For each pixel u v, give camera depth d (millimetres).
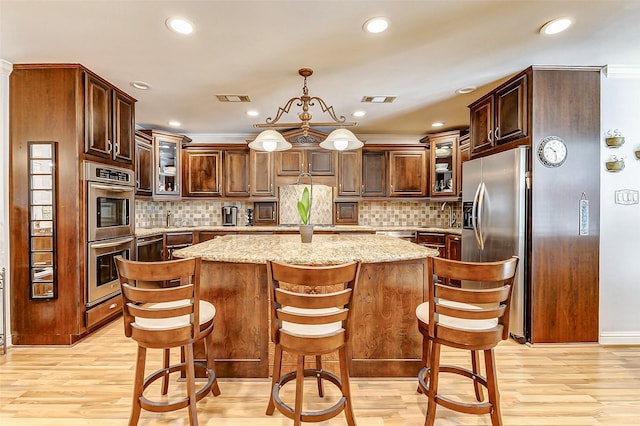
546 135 2643
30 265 2596
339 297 1436
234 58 2514
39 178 2607
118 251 3074
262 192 4852
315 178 4852
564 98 2648
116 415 1773
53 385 2059
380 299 2146
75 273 2605
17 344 2623
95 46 2322
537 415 1784
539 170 2645
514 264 1483
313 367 2150
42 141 2582
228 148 4840
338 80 2967
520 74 2746
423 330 1707
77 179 2602
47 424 1697
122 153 3188
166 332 1503
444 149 4691
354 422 1567
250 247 2184
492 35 2189
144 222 4707
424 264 2154
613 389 2041
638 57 2516
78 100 2607
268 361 2145
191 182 4816
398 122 4469
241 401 1913
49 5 1837
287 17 1974
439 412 1821
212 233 4609
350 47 2354
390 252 1970
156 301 1478
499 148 3043
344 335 1521
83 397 1932
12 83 2590
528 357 2467
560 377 2180
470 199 3297
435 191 4773
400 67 2693
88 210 2674
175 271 1488
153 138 4363
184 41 2258
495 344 1517
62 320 2607
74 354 2488
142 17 1968
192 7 1871
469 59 2545
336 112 3969
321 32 2150
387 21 2023
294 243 2416
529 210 2662
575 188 2664
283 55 2475
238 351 2141
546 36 2207
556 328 2672
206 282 2123
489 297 1465
